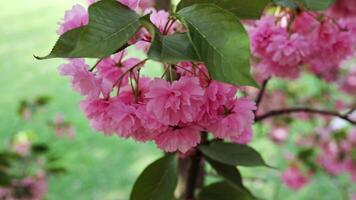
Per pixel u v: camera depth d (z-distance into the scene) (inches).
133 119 22.1
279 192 99.8
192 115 21.0
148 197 26.5
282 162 106.3
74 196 114.3
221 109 22.4
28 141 68.2
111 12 18.9
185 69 21.3
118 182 119.0
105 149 131.7
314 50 31.1
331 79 66.2
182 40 18.5
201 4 18.7
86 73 22.3
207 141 28.2
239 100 22.6
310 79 95.5
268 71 31.2
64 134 94.6
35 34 216.2
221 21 18.3
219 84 21.6
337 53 31.4
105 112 23.0
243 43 17.9
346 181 100.4
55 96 162.2
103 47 18.3
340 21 32.3
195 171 30.6
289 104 77.0
